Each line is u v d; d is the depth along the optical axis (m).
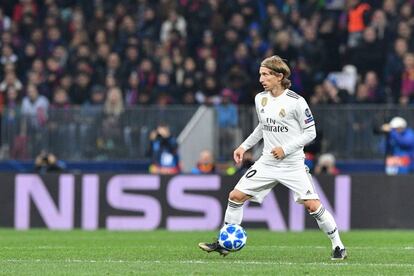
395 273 34.12
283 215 65.94
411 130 71.19
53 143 76.44
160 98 78.06
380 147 72.62
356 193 65.75
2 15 92.38
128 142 75.62
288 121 37.72
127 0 91.69
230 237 38.41
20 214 68.25
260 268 35.16
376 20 80.62
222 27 85.62
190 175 66.94
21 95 83.19
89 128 76.06
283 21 83.94
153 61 83.06
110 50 85.88
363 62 79.69
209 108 74.38
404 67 76.94
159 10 89.19
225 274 33.22
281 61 37.81
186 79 79.69
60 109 76.44
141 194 67.31
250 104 76.06
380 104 75.94
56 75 84.44
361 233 61.69
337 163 72.94
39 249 45.91
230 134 73.81
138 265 36.50
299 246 48.12
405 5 81.56
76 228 67.75
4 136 76.75
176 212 67.00
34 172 70.81
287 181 37.97
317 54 80.44
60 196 67.94
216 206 66.56
